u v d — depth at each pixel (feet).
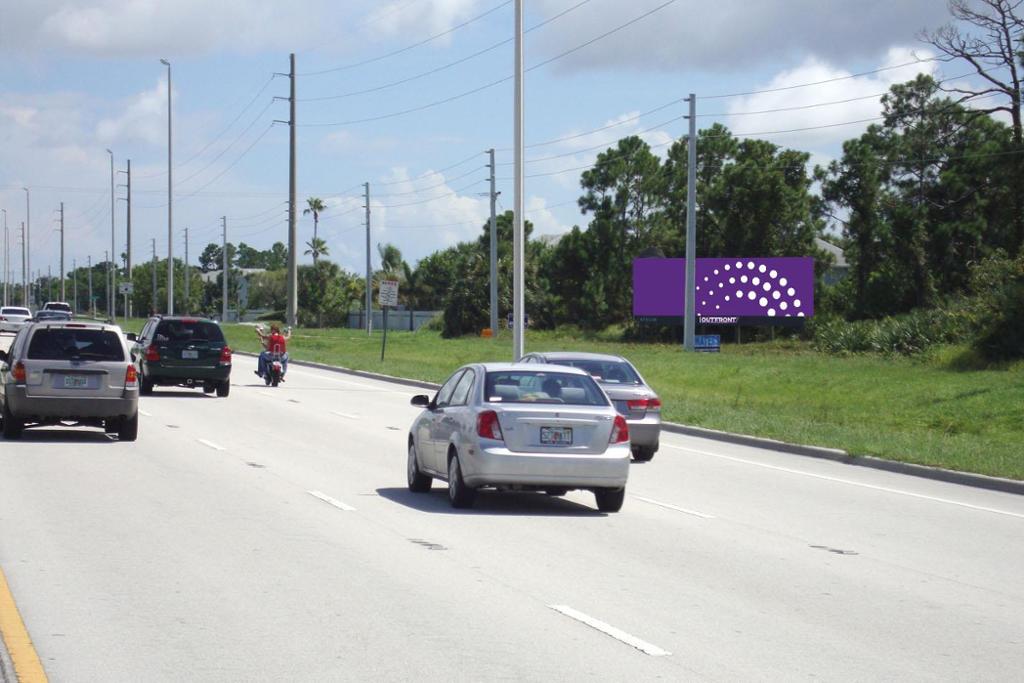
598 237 306.96
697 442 92.53
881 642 31.53
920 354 169.78
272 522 47.67
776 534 49.57
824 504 59.57
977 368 142.10
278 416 101.65
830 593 37.86
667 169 316.60
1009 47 212.23
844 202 257.34
